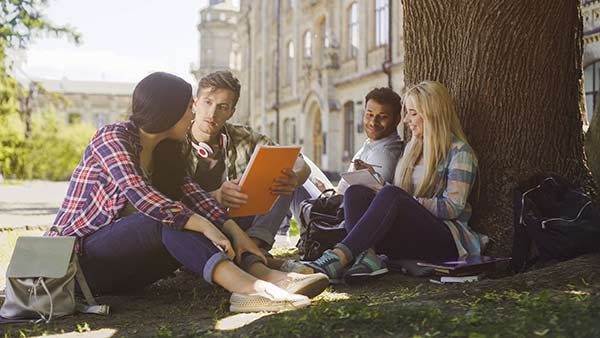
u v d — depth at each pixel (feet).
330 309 9.10
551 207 13.44
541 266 13.17
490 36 15.75
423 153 13.94
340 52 97.14
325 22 104.73
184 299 12.13
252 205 12.62
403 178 14.51
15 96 98.99
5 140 112.16
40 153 132.77
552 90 15.94
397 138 16.84
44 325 10.11
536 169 15.69
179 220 10.39
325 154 98.32
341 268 12.28
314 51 106.52
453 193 13.37
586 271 11.25
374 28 86.99
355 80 90.38
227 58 208.33
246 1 153.79
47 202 55.77
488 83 15.83
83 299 11.37
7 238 24.81
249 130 14.62
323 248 14.55
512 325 7.97
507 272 13.73
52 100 112.37
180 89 11.07
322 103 99.14
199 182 13.89
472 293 10.35
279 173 12.56
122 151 10.78
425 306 9.39
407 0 17.44
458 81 16.29
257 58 143.54
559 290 10.23
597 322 7.64
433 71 16.81
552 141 15.94
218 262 10.34
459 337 7.75
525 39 15.64
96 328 9.93
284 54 123.44
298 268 11.76
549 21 15.69
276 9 128.77
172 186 11.86
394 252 13.80
